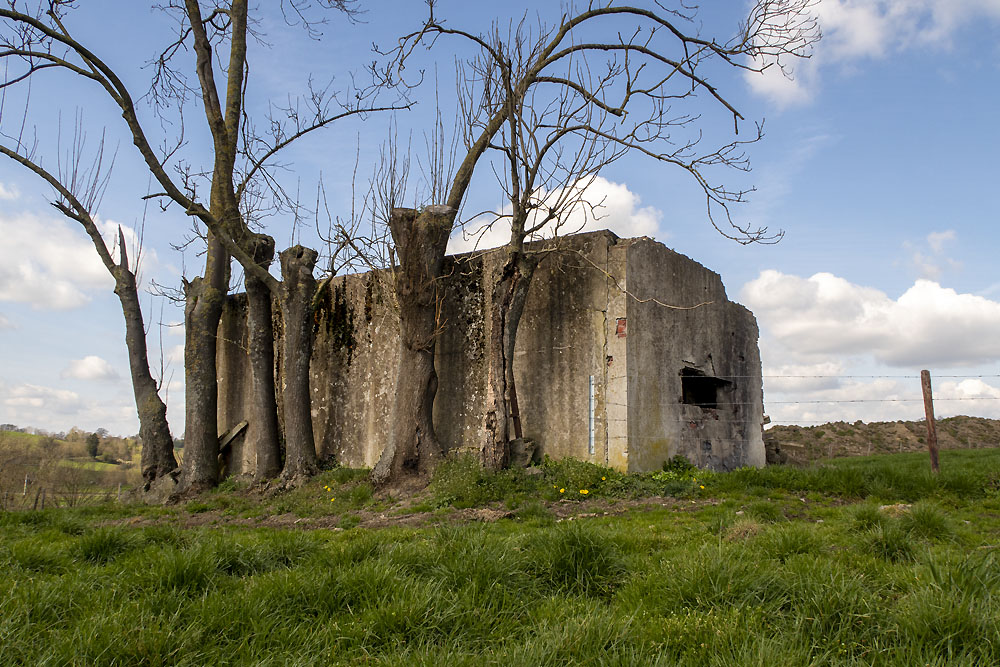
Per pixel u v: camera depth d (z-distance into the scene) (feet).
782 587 14.29
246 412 62.90
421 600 14.12
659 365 47.67
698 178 44.65
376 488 44.06
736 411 56.75
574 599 15.56
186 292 58.59
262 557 19.49
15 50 50.47
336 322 59.41
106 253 56.90
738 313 59.41
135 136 48.34
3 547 20.72
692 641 12.17
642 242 47.39
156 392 57.36
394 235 47.21
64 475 84.94
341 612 14.62
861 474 36.68
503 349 43.62
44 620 14.08
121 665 11.72
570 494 37.99
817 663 11.28
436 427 51.19
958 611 12.06
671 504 34.94
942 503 32.60
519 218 43.27
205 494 52.44
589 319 46.11
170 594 15.05
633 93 44.60
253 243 54.44
